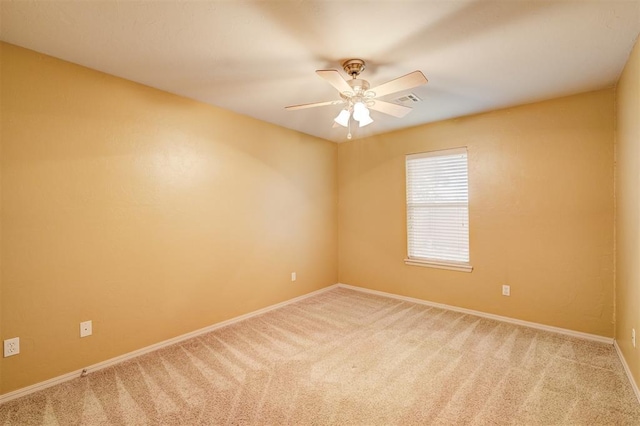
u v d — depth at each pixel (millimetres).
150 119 2744
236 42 2029
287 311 3781
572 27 1863
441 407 1932
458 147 3678
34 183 2127
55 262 2221
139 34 1933
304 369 2402
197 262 3105
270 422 1811
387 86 2084
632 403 1939
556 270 3064
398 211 4258
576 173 2951
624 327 2402
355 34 1941
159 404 1982
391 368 2408
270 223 3861
